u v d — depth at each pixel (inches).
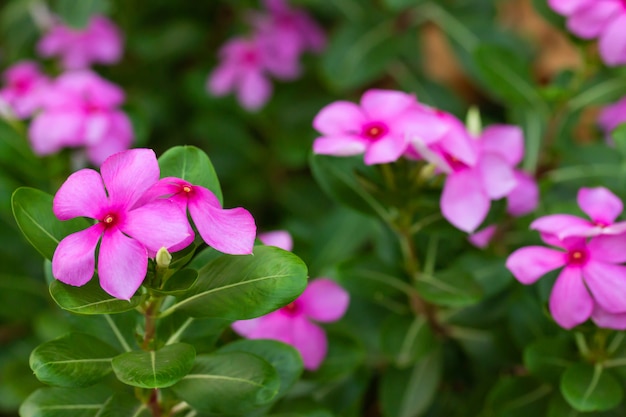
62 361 23.0
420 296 26.5
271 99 38.7
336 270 26.5
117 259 22.1
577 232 23.8
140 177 22.4
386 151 24.5
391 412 27.7
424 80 36.0
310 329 26.2
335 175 25.9
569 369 25.1
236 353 23.9
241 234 22.4
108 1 35.5
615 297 23.8
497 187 25.4
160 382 22.4
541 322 26.5
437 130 24.6
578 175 29.9
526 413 26.5
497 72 30.1
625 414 25.7
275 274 23.0
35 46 39.2
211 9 41.8
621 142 26.6
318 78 39.7
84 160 30.3
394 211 26.3
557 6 28.4
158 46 39.9
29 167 29.9
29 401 24.0
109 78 39.9
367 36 35.0
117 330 24.4
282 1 37.9
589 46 29.1
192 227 23.0
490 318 27.5
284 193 36.8
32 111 30.8
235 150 38.1
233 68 37.3
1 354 31.7
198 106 38.8
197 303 23.2
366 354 28.2
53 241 23.2
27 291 31.3
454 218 25.2
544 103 30.2
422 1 32.8
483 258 26.8
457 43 35.0
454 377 28.9
